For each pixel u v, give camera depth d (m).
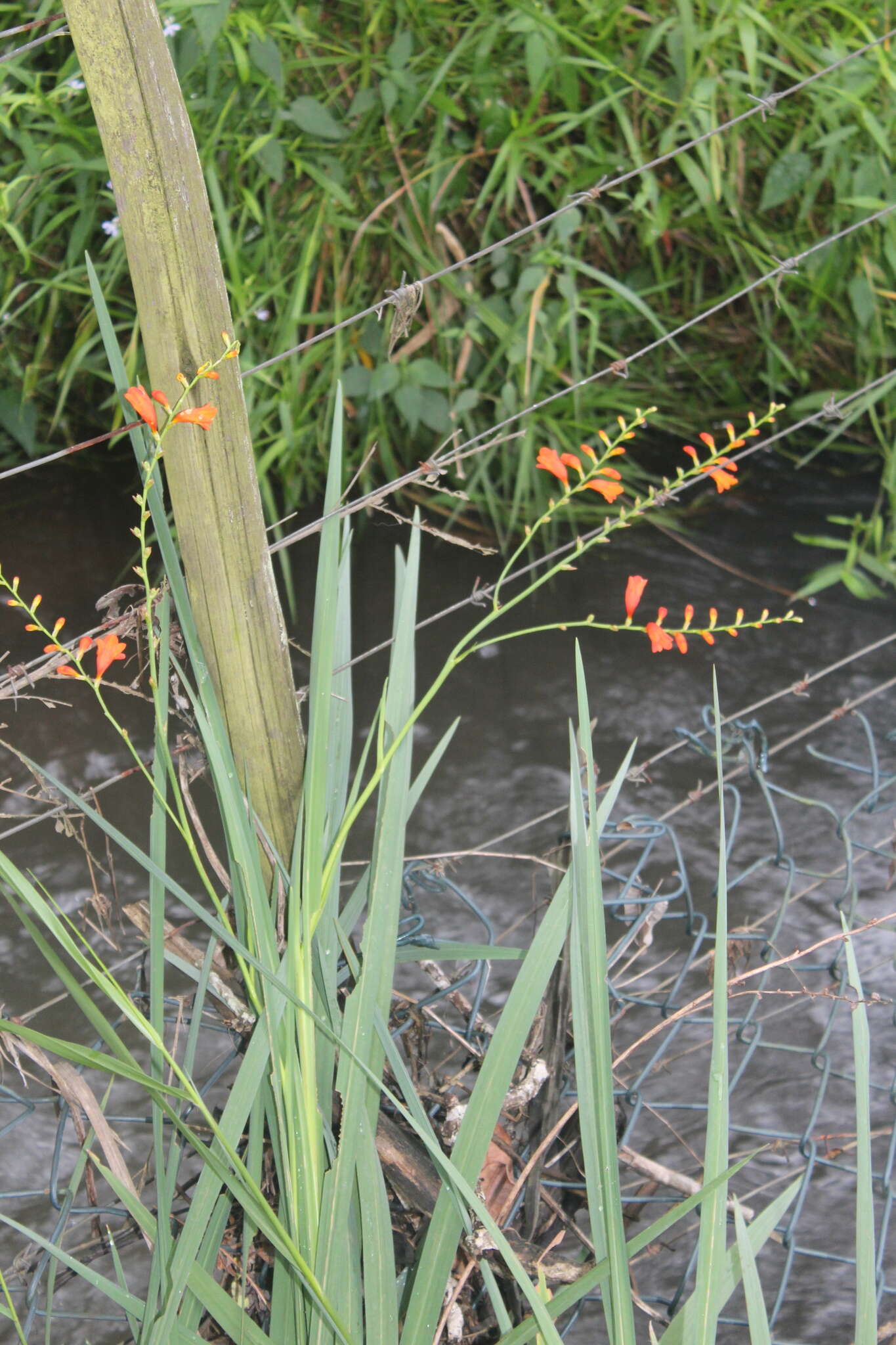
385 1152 1.13
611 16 3.33
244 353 3.30
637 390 4.08
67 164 3.04
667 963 2.32
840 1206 1.90
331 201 3.36
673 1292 1.75
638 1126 1.99
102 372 3.47
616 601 3.31
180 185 0.96
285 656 1.13
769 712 2.97
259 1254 1.17
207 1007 1.62
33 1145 1.96
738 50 3.54
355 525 3.49
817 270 3.68
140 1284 1.77
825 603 3.36
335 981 1.08
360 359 3.54
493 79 3.28
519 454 3.57
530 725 2.90
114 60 0.91
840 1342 1.71
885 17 3.48
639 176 3.59
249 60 3.06
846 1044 2.17
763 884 2.49
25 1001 2.19
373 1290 0.94
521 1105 1.24
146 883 2.43
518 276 3.68
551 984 1.26
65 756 2.68
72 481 3.63
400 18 3.28
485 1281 0.95
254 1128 1.04
